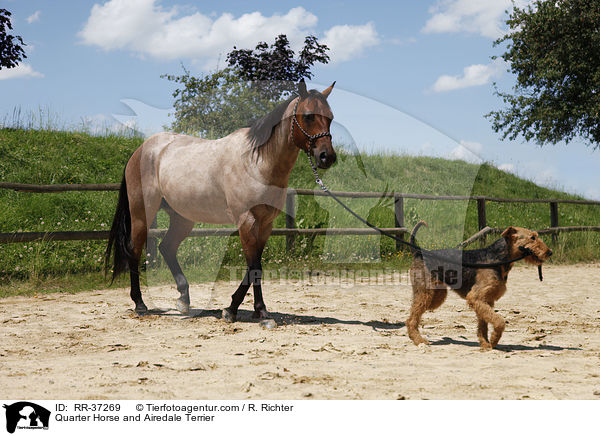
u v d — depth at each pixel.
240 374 3.85
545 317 6.39
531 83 24.53
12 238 8.09
